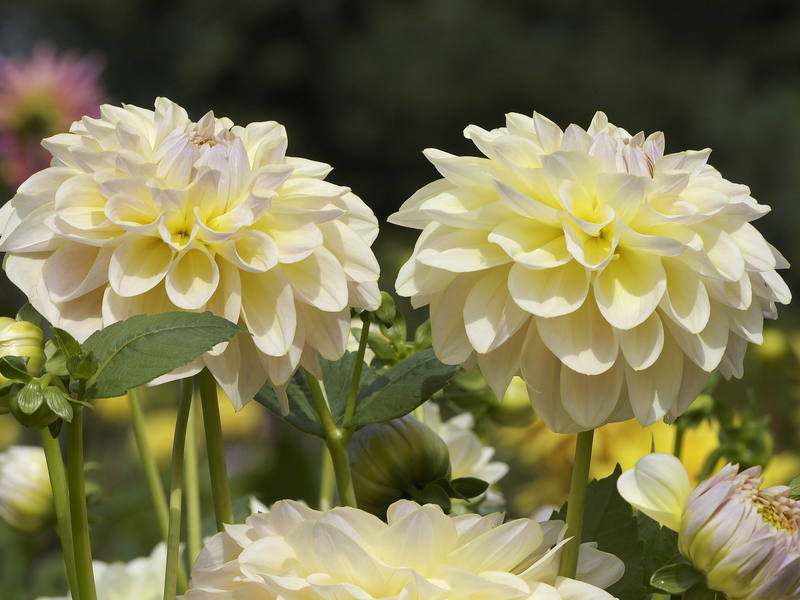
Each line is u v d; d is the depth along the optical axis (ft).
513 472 5.74
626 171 3.51
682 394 3.49
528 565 3.44
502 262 3.43
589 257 3.46
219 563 3.49
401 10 33.17
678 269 3.45
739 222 3.48
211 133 3.59
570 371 3.45
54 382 3.40
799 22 32.73
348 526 3.39
